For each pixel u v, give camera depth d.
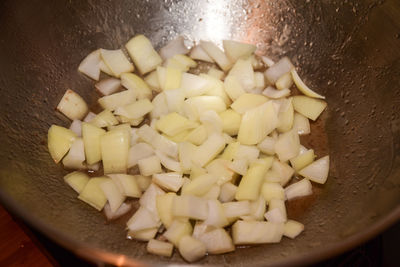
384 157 0.31
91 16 0.35
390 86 0.32
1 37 0.31
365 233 0.25
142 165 0.31
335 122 0.34
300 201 0.31
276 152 0.32
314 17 0.35
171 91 0.34
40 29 0.33
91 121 0.33
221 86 0.35
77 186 0.31
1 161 0.29
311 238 0.29
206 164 0.31
